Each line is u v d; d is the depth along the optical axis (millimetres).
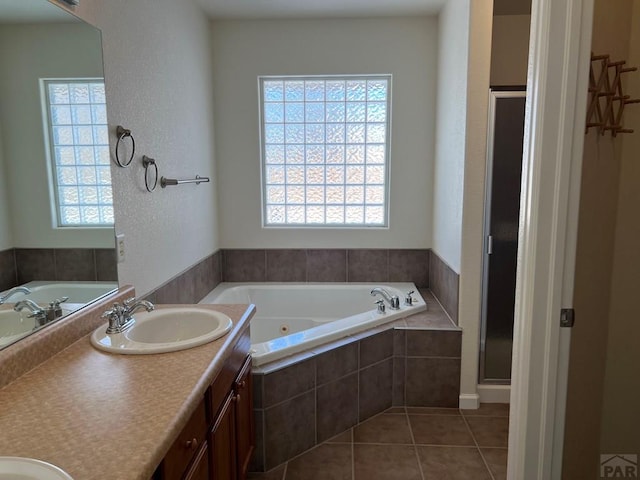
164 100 2436
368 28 3312
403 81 3352
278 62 3367
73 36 1598
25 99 1398
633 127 1545
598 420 1662
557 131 1369
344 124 3498
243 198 3535
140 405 1084
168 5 2490
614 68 1500
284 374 2174
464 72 2535
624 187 1559
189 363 1337
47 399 1115
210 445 1401
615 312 1610
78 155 1628
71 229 1590
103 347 1432
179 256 2668
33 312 1398
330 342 2463
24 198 1385
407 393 2736
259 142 3473
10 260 1321
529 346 1472
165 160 2447
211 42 3350
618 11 1491
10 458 846
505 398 2758
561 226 1397
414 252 3541
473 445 2336
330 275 3598
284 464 2201
